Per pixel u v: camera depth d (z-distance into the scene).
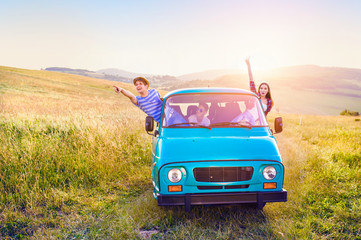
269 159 3.93
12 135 7.86
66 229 4.12
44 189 5.50
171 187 3.83
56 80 71.06
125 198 5.31
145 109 5.43
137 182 6.16
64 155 6.75
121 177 6.43
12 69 81.00
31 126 9.02
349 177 6.12
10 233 4.10
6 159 6.12
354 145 9.21
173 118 4.66
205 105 4.76
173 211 4.50
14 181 5.56
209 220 4.24
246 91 5.18
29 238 3.90
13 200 4.98
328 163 7.16
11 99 30.17
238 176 3.88
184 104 4.80
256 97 5.09
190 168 3.82
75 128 9.02
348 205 4.79
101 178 6.20
